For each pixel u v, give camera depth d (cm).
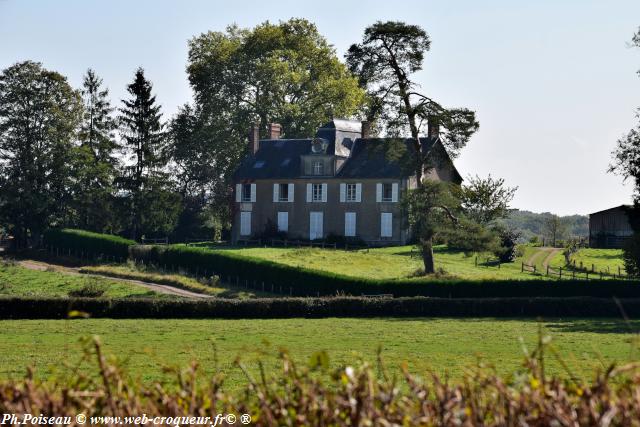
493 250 8481
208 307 6300
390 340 4859
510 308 6388
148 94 12900
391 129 8969
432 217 8600
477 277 8312
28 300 6222
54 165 12175
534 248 10856
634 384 794
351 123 12225
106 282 8725
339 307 6419
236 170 12244
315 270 7731
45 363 3788
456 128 8725
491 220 10031
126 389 862
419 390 810
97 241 10544
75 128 12712
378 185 11456
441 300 6431
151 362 3775
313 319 6209
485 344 4638
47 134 12225
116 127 13012
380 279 7500
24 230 12156
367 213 11494
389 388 827
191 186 13912
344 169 11712
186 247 9438
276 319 6222
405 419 787
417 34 8925
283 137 13050
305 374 867
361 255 9731
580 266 9225
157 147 13000
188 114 13625
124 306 6275
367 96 9275
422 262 9419
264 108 12812
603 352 4094
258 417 844
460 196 9362
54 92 12344
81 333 5253
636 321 5916
